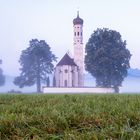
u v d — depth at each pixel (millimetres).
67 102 14430
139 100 13227
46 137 6906
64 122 8148
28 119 8594
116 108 10359
